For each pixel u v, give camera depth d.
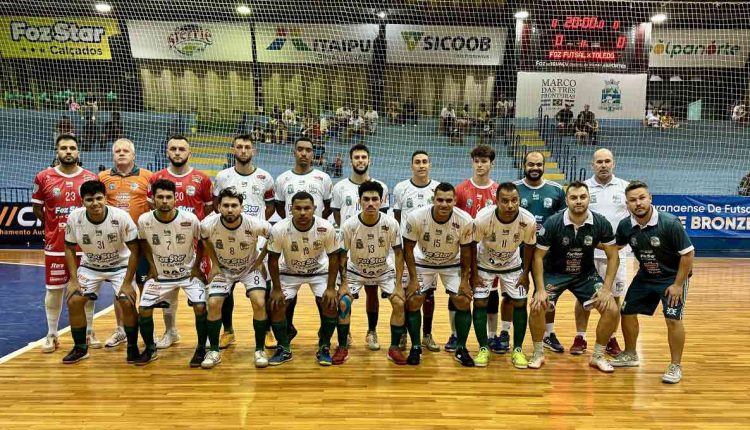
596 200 4.55
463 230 4.00
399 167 13.12
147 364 4.08
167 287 4.14
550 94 13.34
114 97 14.26
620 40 13.27
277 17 13.31
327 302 4.06
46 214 4.32
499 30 13.26
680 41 13.21
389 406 3.36
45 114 13.81
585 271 4.20
